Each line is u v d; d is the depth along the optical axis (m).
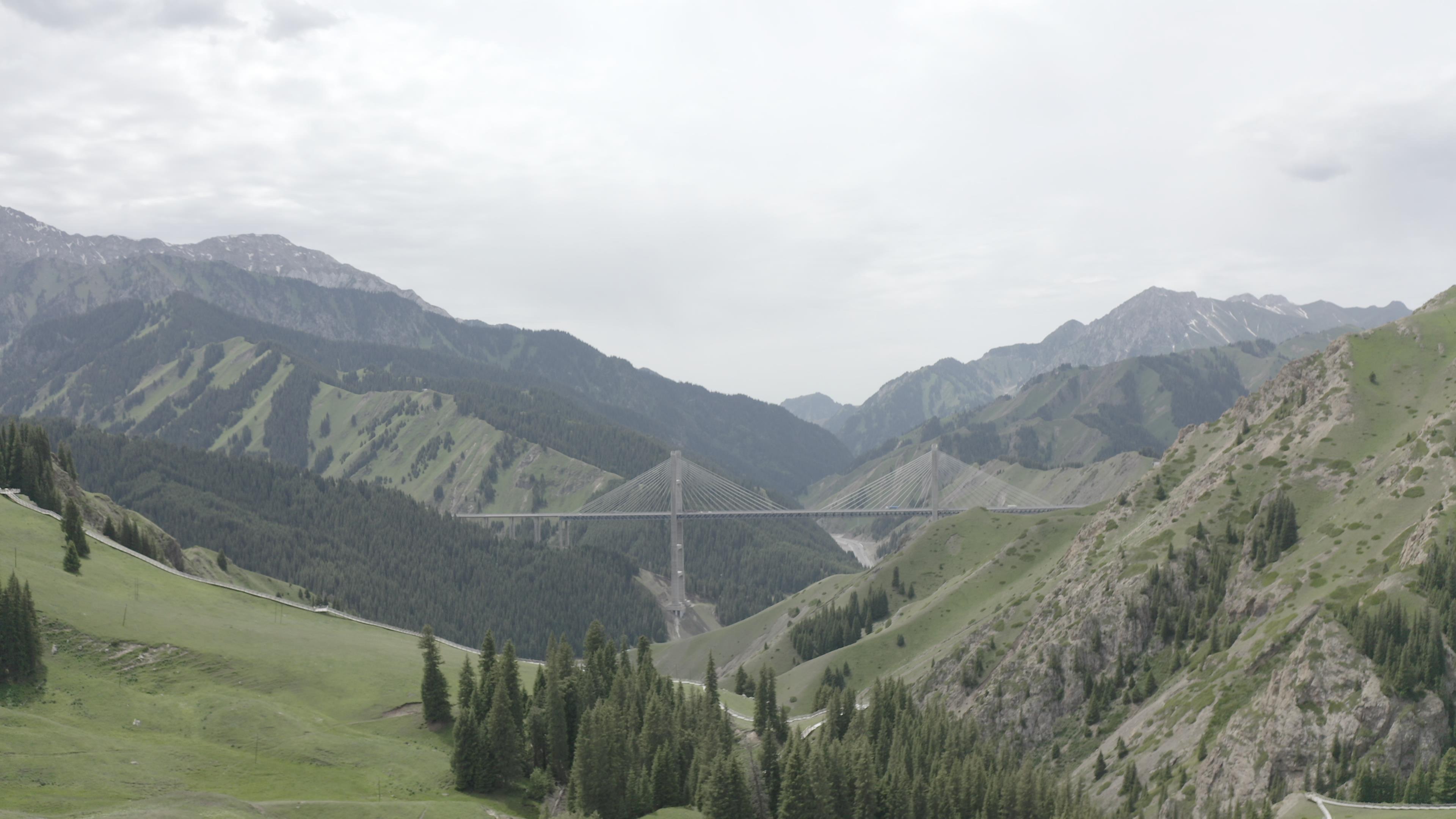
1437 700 124.19
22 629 115.50
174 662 130.88
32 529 158.38
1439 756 120.88
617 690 151.25
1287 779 127.25
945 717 180.12
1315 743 127.69
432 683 131.50
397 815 102.06
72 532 157.88
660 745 137.75
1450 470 164.62
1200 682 163.25
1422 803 113.94
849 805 135.25
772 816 131.75
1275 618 161.25
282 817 96.06
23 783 91.88
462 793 115.19
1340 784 121.94
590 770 121.56
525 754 128.12
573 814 113.81
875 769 142.12
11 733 100.81
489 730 122.31
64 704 113.12
